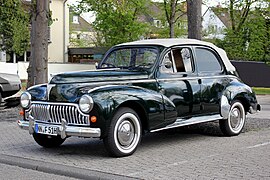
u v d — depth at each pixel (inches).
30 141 366.9
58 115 296.0
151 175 249.6
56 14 1694.1
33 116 312.2
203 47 366.6
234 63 1443.2
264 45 1330.0
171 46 341.4
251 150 319.9
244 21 1473.9
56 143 337.7
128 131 299.3
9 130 427.2
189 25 488.1
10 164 293.4
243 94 383.2
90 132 281.6
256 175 248.2
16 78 632.4
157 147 333.4
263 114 571.8
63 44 1721.2
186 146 337.4
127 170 262.1
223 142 353.7
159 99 312.0
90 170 262.8
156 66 327.9
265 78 1432.1
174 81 334.0
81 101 283.1
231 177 244.1
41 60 565.9
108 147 291.4
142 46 347.6
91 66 1454.2
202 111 354.0
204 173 253.0
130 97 294.7
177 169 263.1
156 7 1407.5
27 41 1321.4
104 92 288.0
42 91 312.2
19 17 1056.2
